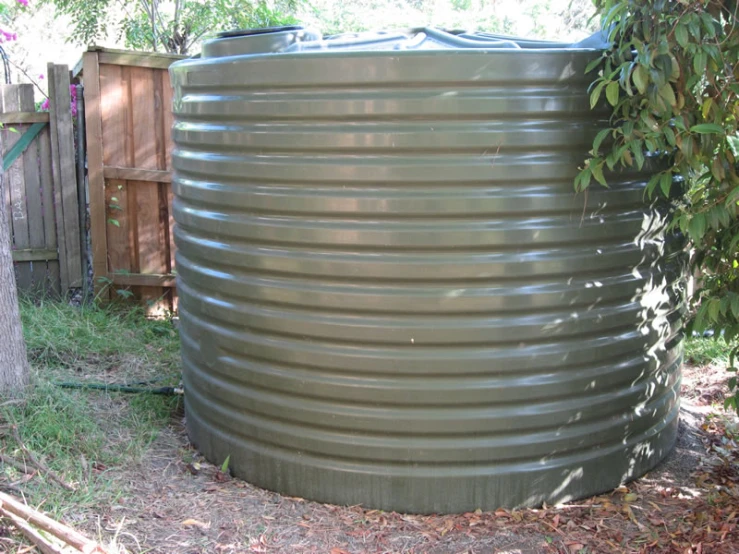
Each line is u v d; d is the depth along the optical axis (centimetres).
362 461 312
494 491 312
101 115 545
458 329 294
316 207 296
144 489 328
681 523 309
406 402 302
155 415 407
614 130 282
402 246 289
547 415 309
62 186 556
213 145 321
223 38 332
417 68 279
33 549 263
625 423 331
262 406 325
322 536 299
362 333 298
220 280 326
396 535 300
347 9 1186
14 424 343
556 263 295
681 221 283
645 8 266
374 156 288
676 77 265
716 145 278
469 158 285
